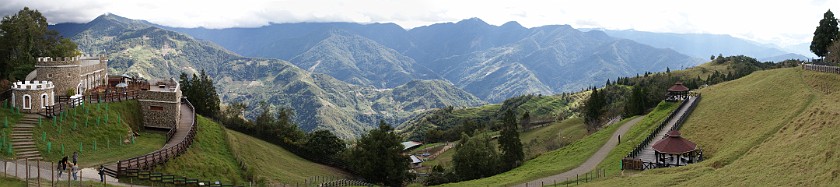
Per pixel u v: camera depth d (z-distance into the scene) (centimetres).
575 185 6303
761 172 5019
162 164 6359
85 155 6581
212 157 7794
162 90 8825
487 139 10456
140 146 7362
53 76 8331
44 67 8262
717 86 13138
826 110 6241
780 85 9881
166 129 8494
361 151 11006
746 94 10081
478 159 9875
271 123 13262
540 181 7175
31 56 9744
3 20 9631
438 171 11650
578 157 8931
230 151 8844
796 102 8256
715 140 8088
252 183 7481
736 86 11919
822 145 4994
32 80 8375
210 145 8544
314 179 9338
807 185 4319
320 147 12312
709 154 7562
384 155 10650
